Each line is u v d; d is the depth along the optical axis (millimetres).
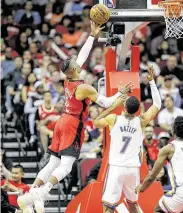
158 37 25906
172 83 23688
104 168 16406
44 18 27016
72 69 15500
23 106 23062
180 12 16156
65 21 26859
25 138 22484
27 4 26938
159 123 22031
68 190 20531
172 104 22078
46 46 25750
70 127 15539
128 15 16141
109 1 16266
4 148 22797
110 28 16656
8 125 23281
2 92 24000
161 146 20203
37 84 23047
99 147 21078
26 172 22031
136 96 16344
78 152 15625
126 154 15469
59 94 22984
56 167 15773
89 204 16250
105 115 15578
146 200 16438
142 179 16391
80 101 15516
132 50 16719
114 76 16484
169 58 24234
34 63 24359
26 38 25938
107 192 15539
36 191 15266
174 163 15016
